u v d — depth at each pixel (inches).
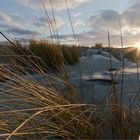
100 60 210.5
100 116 72.6
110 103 75.3
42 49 163.3
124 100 91.6
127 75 151.7
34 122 60.1
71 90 76.5
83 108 71.7
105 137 63.5
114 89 75.5
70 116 62.6
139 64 237.5
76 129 61.2
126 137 63.0
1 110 61.8
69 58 210.2
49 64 96.3
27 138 57.5
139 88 91.7
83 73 148.9
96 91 105.2
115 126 65.9
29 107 64.5
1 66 62.8
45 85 74.7
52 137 61.5
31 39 235.3
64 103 65.1
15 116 60.7
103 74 149.9
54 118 62.9
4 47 72.7
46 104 57.9
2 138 56.2
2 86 75.2
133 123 68.8
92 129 63.1
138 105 84.5
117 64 198.1
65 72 81.7
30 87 61.1
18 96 58.7
